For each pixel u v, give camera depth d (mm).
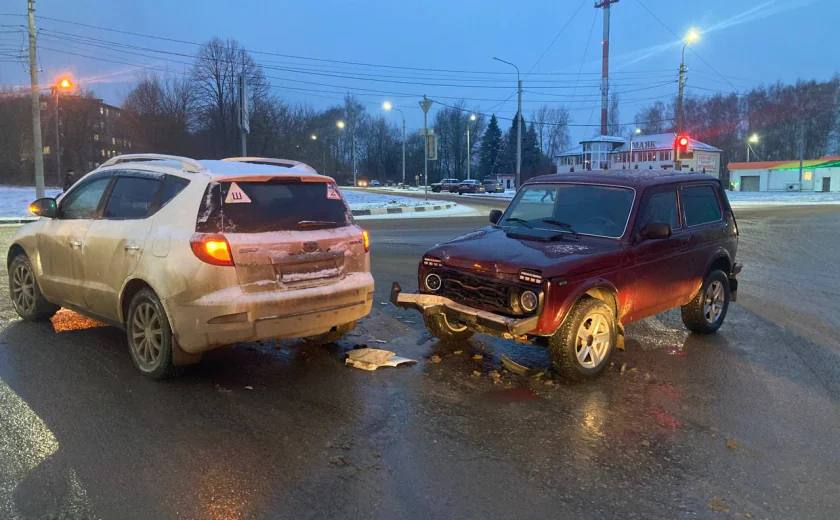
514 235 5836
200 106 64875
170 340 4621
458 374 5238
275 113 69250
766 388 5039
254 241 4633
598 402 4668
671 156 72875
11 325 6328
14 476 3309
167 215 4746
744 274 11086
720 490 3359
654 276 5758
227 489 3238
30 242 6152
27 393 4492
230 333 4520
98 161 87062
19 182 71000
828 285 9977
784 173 74750
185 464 3498
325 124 112938
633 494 3299
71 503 3055
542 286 4801
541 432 4090
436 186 68562
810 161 73500
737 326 7195
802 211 31797
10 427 3912
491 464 3613
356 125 116562
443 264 5520
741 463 3691
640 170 6734
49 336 5938
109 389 4621
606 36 73000
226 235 4547
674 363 5707
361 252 5398
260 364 5348
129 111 68812
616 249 5395
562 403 4633
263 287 4660
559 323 4906
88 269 5359
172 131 66500
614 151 78188
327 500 3160
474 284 5262
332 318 5086
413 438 3945
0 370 4969
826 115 95188
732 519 3070
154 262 4641
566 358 5012
